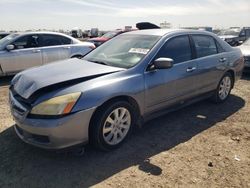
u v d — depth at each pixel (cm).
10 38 832
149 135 428
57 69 389
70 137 323
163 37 443
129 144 396
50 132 312
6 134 420
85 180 311
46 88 330
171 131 444
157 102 421
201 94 516
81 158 355
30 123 319
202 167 340
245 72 903
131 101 387
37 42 856
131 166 340
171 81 434
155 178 316
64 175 320
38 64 853
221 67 549
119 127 377
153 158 359
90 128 350
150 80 401
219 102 584
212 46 541
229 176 323
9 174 320
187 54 474
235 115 521
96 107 334
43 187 298
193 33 500
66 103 316
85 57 472
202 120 493
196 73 484
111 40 500
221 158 362
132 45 447
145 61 404
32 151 369
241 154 374
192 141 410
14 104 350
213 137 425
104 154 366
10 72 812
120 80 367
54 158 354
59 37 906
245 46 978
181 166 341
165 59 386
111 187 299
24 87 353
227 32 2152
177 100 459
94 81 350
